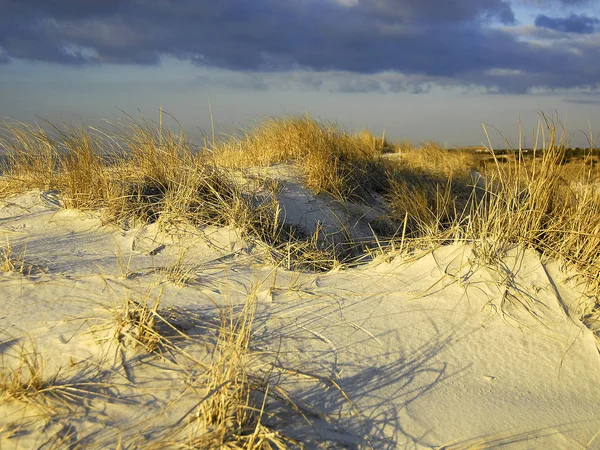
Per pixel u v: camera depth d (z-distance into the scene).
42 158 6.03
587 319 3.41
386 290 3.66
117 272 3.78
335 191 7.16
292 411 2.44
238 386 2.38
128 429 2.26
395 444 2.36
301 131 8.38
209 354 2.72
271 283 3.75
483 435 2.45
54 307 3.13
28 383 2.44
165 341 2.73
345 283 3.79
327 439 2.33
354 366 2.81
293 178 7.24
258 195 6.11
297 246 4.88
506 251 3.85
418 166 10.26
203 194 5.34
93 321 2.93
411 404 2.60
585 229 3.81
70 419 2.29
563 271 3.71
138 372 2.56
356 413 2.50
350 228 6.44
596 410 2.71
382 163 9.01
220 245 4.62
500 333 3.24
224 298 3.42
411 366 2.88
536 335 3.25
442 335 3.18
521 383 2.86
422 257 4.01
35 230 4.85
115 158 5.82
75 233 4.82
